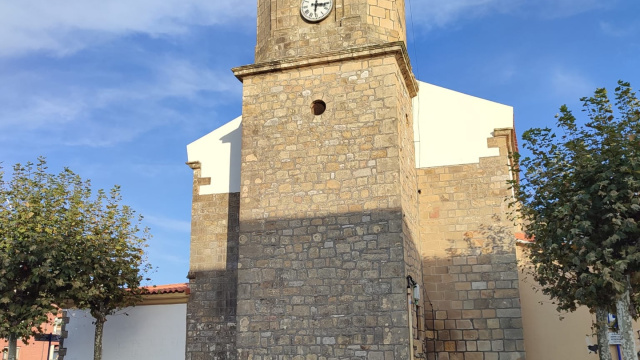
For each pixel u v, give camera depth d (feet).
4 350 59.47
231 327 65.16
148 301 68.28
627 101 48.01
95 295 61.57
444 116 66.49
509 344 59.00
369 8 60.39
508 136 64.59
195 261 68.39
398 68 58.95
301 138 57.98
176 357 65.92
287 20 61.82
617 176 45.29
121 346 67.87
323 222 55.21
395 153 54.80
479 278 61.31
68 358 69.21
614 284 43.16
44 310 57.00
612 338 60.95
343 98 57.67
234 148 71.00
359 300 52.31
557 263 56.65
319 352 52.26
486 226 62.54
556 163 49.34
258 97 60.39
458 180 64.39
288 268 55.11
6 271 56.18
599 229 46.16
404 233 53.93
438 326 61.16
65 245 59.67
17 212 58.80
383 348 50.62
